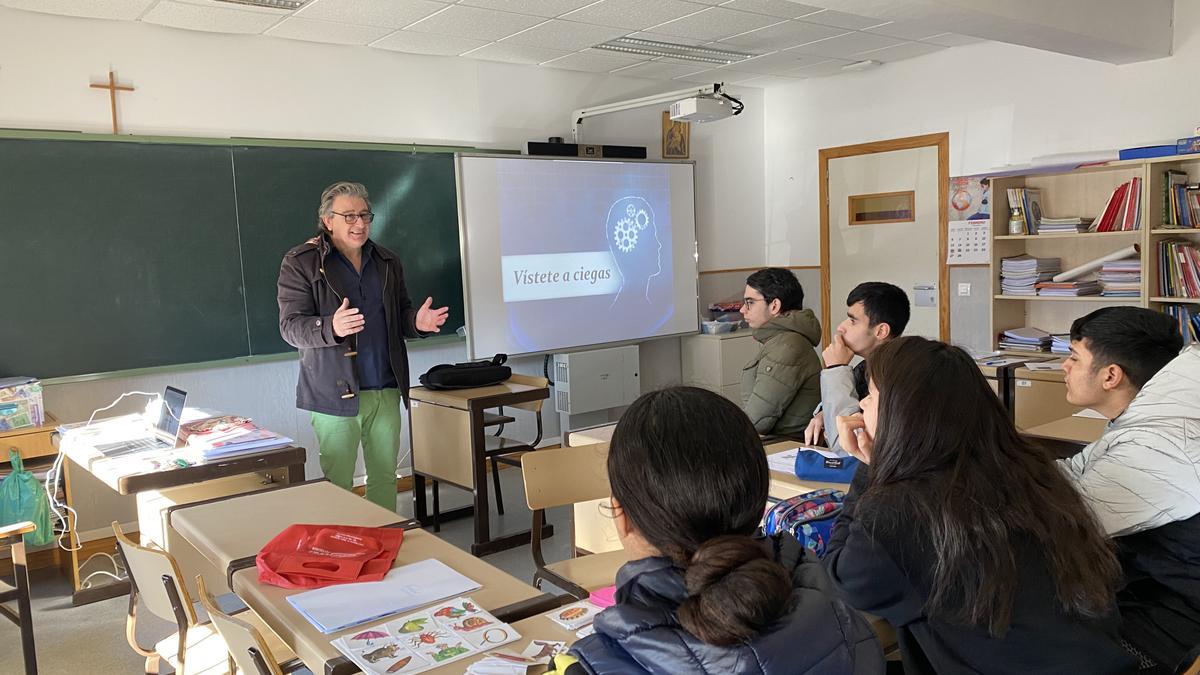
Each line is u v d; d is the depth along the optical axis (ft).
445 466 14.74
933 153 20.57
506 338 18.60
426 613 5.61
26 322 13.91
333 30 15.64
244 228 15.80
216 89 15.51
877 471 4.91
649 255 20.90
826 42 18.51
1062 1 14.46
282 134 16.24
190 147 15.15
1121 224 16.58
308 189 16.44
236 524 7.51
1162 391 6.14
